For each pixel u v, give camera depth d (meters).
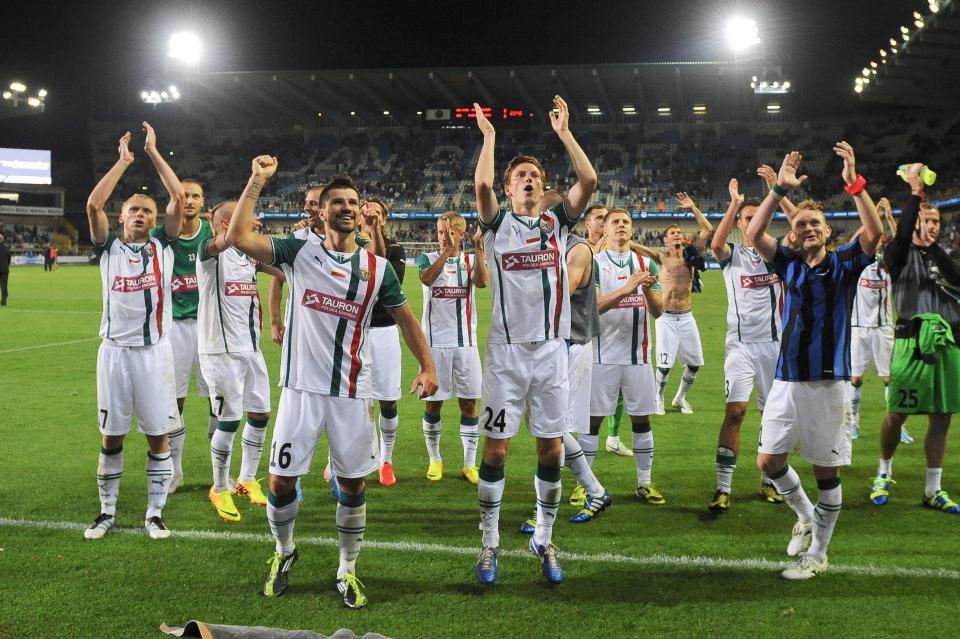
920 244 5.20
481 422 4.10
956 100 39.69
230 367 5.08
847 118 55.41
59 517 4.87
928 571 4.09
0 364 11.10
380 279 3.74
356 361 3.74
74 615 3.52
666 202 49.50
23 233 51.97
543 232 4.05
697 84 51.56
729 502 5.36
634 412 5.41
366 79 52.38
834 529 4.78
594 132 57.62
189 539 4.53
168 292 4.67
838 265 4.04
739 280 5.46
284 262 3.74
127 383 4.54
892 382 5.21
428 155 57.16
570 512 5.18
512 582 3.96
